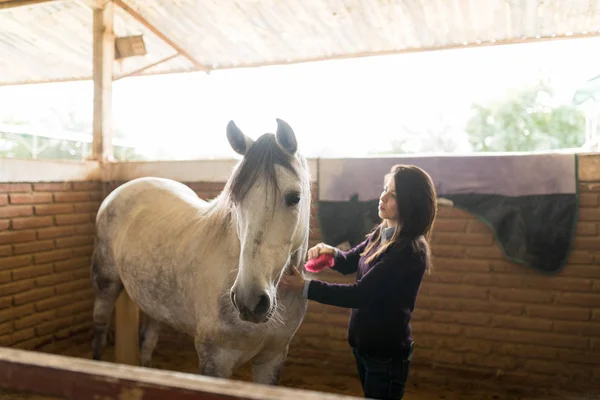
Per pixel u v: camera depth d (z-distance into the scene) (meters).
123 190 2.41
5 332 2.78
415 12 3.79
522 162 2.60
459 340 2.80
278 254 1.34
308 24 4.12
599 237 2.52
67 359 0.79
